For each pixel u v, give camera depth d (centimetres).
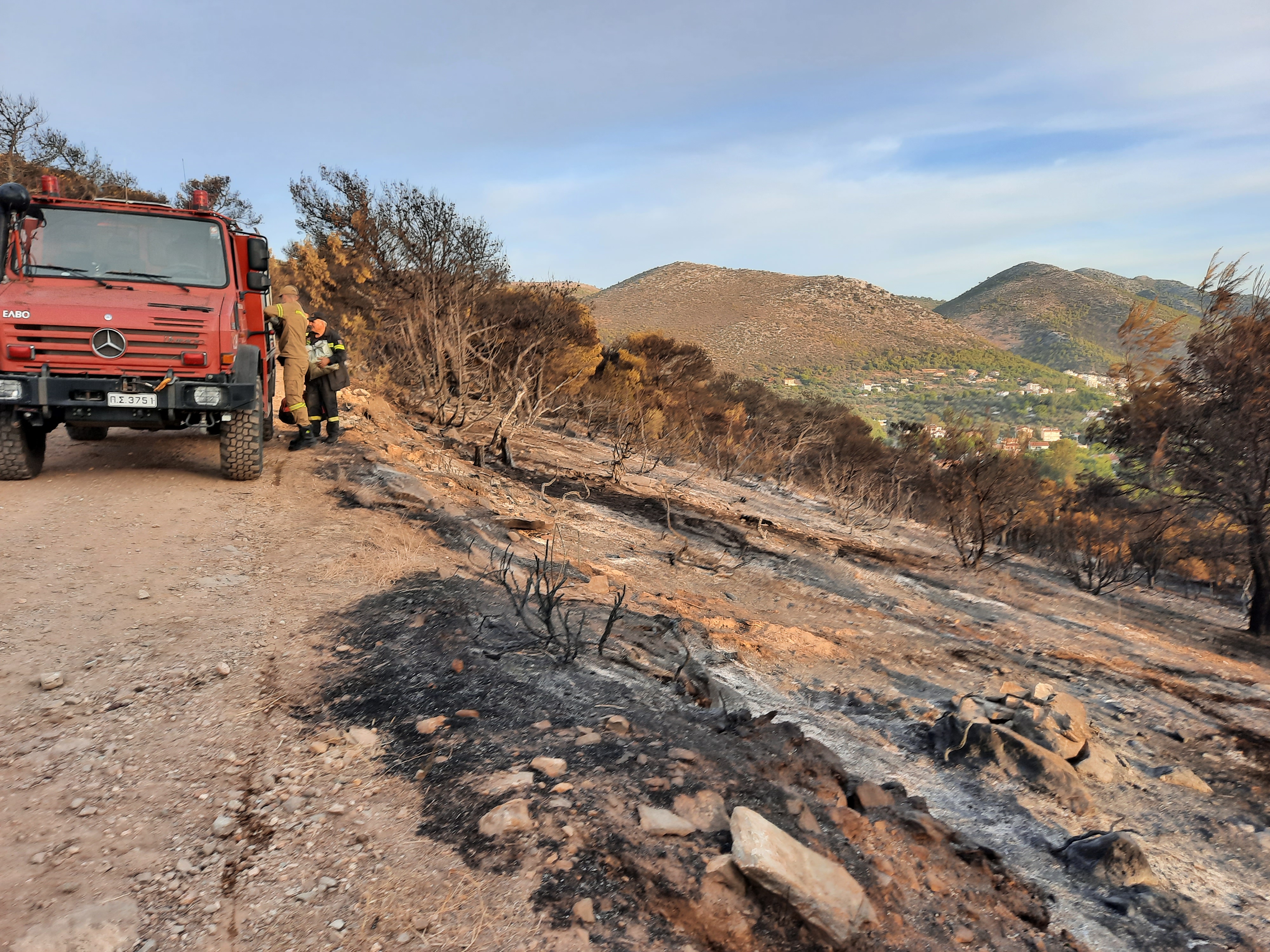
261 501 664
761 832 237
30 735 294
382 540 574
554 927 202
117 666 356
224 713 320
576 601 529
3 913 202
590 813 249
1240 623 1440
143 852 232
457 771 275
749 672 526
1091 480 1769
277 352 939
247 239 746
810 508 1627
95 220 686
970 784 439
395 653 380
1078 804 432
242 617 422
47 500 613
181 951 193
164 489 676
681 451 1847
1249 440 1280
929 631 796
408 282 1407
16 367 603
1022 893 311
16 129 2014
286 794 264
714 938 207
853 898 229
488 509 772
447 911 207
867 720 505
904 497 2095
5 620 394
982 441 1675
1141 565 1652
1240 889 377
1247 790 514
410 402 1386
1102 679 742
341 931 200
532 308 1688
